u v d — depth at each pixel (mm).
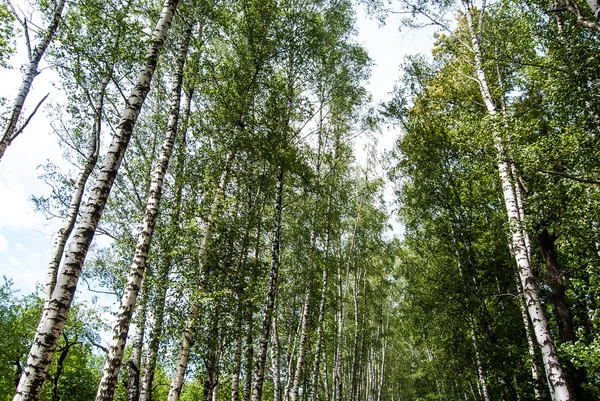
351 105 14922
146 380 9180
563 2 7840
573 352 8117
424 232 15375
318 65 12852
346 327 26703
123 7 8047
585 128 7191
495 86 11938
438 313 14305
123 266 11164
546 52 9023
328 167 16109
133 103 6055
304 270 15617
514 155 7871
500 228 12844
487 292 13359
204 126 10109
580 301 12055
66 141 11383
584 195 7594
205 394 8805
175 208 9336
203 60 9844
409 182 14875
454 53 13047
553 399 7285
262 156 10812
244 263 10297
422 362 28469
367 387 31453
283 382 21594
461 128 9430
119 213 11617
